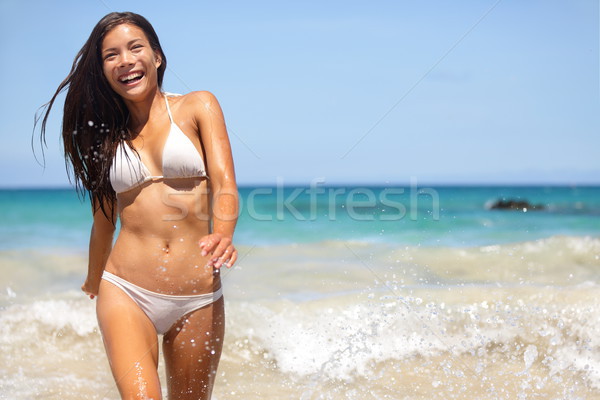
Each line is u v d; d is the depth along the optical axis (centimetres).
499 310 807
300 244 1717
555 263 1320
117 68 416
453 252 1442
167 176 418
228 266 374
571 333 723
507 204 4150
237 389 614
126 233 425
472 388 589
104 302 415
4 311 870
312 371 661
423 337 732
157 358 417
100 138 432
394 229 2286
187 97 427
